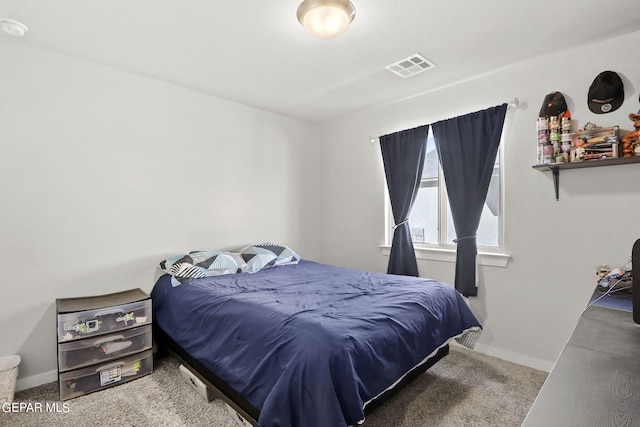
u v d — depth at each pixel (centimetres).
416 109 330
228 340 189
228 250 342
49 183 240
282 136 390
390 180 342
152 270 290
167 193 300
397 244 331
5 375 202
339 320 167
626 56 218
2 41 222
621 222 221
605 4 187
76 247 251
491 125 273
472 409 198
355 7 189
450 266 303
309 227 416
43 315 236
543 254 252
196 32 218
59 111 244
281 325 167
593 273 231
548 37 222
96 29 213
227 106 342
